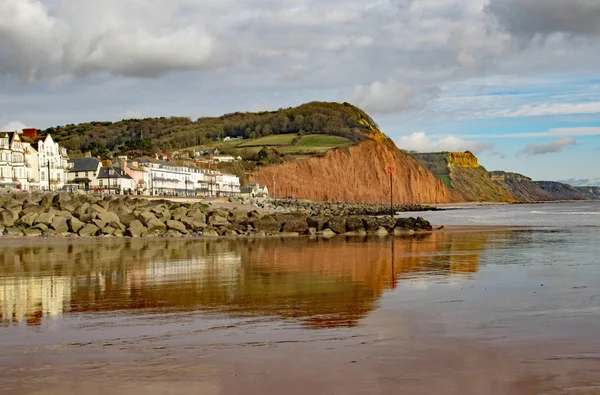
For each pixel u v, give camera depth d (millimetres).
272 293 23688
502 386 12133
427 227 66750
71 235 54469
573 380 12430
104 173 115438
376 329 17078
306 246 47188
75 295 23484
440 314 19047
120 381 12695
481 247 44969
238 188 183375
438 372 13039
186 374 13117
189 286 25688
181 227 60531
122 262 35094
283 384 12398
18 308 20859
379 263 34312
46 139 105688
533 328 16891
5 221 55875
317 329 17219
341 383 12398
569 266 31984
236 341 15945
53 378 12914
